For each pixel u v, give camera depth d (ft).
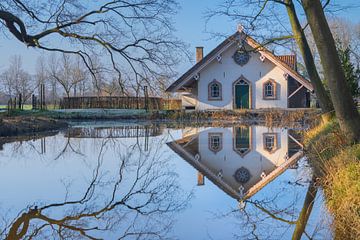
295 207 21.25
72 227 18.31
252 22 44.52
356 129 23.43
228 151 43.52
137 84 47.70
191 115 98.22
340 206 17.89
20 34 39.42
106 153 42.45
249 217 19.63
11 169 32.73
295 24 43.14
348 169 19.89
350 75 76.13
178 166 34.47
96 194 24.35
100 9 43.47
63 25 41.81
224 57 103.81
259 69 103.09
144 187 26.37
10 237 17.16
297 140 52.24
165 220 19.29
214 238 16.85
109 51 45.06
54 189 25.68
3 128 57.72
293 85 104.63
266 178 29.01
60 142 51.72
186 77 101.96
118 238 17.01
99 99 124.67
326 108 43.57
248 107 103.65
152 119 102.32
